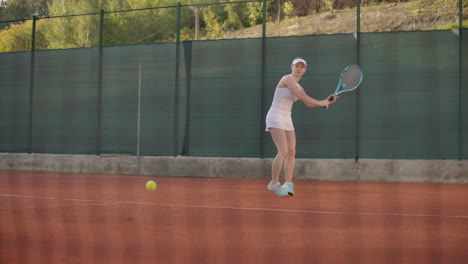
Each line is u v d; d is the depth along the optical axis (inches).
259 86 349.7
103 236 121.5
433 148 320.5
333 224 142.3
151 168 373.4
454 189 276.1
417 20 582.9
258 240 116.8
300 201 209.6
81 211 169.3
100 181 324.2
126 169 380.2
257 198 221.6
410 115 323.6
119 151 383.9
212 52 359.9
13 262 94.5
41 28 655.1
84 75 394.0
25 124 411.2
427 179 319.9
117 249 106.1
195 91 363.9
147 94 376.2
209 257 98.7
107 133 387.2
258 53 350.0
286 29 594.2
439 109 320.5
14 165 414.0
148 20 835.4
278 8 602.9
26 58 411.2
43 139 406.0
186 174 363.6
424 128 321.7
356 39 331.3
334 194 244.4
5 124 416.8
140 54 378.6
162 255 100.5
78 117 395.5
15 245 110.2
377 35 329.1
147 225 139.2
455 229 134.2
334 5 632.4
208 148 360.5
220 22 724.0
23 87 411.5
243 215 161.2
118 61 384.5
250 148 351.6
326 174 334.3
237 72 354.6
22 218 152.0
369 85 329.7
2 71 418.6
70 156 397.1
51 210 171.8
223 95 357.1
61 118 400.5
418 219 153.3
